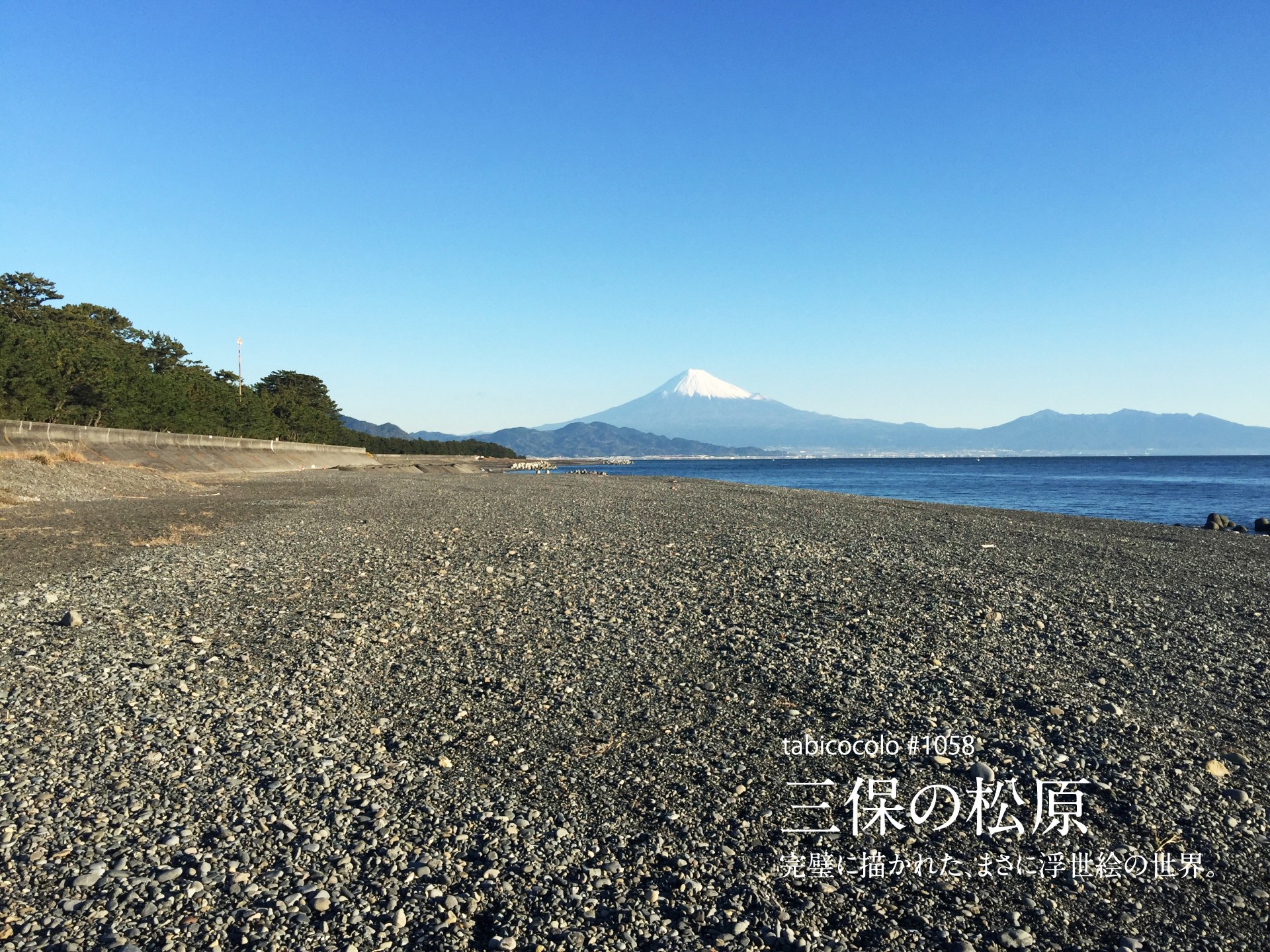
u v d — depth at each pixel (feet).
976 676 32.37
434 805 21.27
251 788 21.81
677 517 95.81
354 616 40.91
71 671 31.24
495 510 102.01
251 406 351.25
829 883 18.02
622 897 17.26
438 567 55.52
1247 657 35.88
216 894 16.79
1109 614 44.11
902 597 47.19
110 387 213.87
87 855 18.12
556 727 26.94
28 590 45.16
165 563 55.01
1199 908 17.22
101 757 23.54
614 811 21.17
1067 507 178.70
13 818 19.77
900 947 15.76
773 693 30.32
